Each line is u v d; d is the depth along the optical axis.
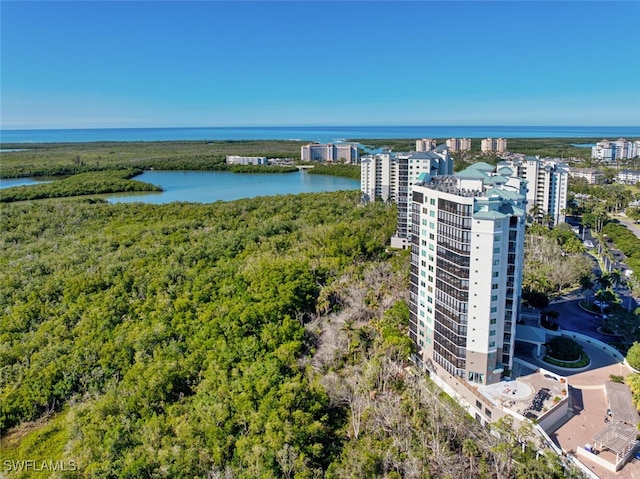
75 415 86.62
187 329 112.75
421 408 83.75
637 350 99.69
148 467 71.75
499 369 91.00
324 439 82.50
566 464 72.19
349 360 103.00
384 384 92.12
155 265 153.38
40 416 94.06
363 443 78.00
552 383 90.50
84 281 136.25
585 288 143.50
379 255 173.00
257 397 86.06
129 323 116.25
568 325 126.12
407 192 189.00
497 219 83.06
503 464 69.62
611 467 73.06
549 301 138.25
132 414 86.81
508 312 89.75
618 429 76.94
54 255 166.00
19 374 98.44
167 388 91.06
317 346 110.50
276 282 129.00
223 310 118.12
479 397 86.56
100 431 81.75
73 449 79.56
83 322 116.00
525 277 135.38
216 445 76.88
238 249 176.12
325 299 125.94
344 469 72.00
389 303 125.81
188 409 86.94
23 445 86.75
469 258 86.88
